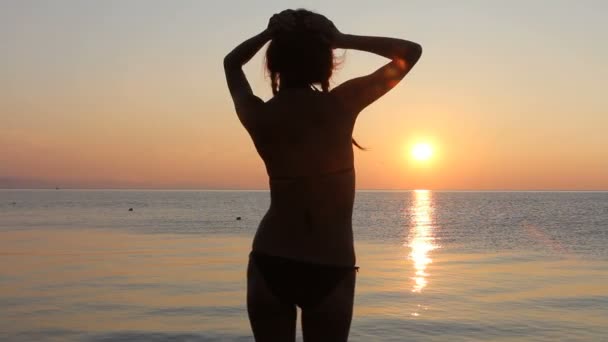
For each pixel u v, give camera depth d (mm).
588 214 91438
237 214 89562
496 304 16344
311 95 2578
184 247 34438
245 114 2662
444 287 19594
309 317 2562
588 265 26688
